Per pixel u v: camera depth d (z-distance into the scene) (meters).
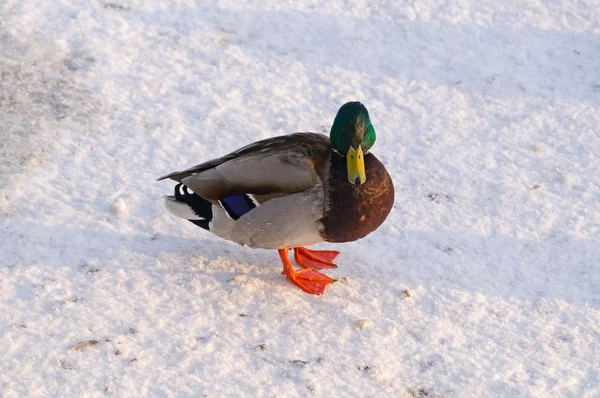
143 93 11.97
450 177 10.79
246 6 13.79
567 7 13.98
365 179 8.02
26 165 10.41
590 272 9.35
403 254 9.51
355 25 13.52
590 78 12.76
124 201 9.95
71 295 8.51
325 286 8.95
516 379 7.93
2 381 7.45
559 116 11.98
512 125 11.80
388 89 12.40
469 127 11.76
